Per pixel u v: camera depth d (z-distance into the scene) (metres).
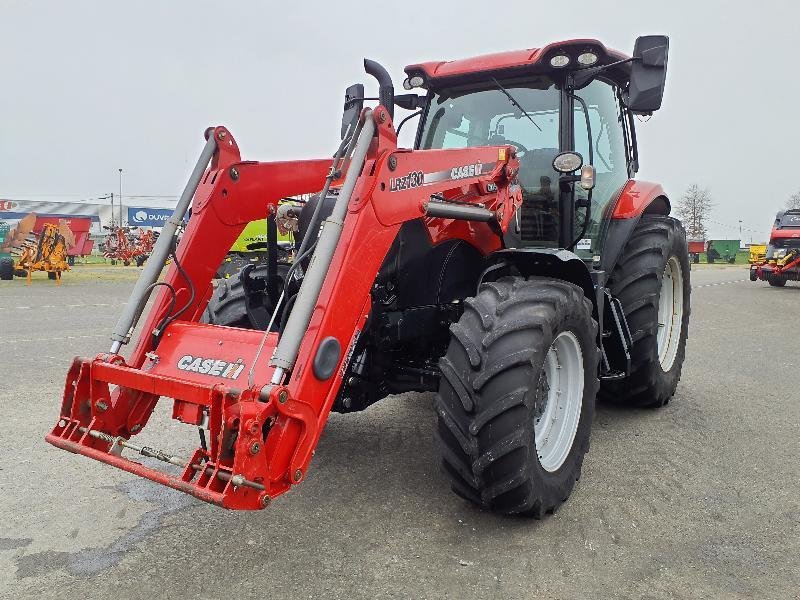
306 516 2.97
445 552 2.65
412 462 3.68
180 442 3.98
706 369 6.33
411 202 2.83
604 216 4.44
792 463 3.70
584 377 3.31
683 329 5.19
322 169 3.67
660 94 3.47
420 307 3.49
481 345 2.75
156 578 2.43
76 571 2.48
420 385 3.49
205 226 3.14
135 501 3.12
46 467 3.54
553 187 4.07
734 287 17.86
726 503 3.15
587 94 4.23
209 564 2.54
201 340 2.80
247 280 3.60
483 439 2.71
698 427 4.41
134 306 2.86
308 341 2.41
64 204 51.44
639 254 4.49
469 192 3.35
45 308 10.92
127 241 27.92
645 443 4.07
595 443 4.07
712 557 2.63
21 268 17.44
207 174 3.23
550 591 2.37
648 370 4.46
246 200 3.31
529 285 3.01
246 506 2.17
